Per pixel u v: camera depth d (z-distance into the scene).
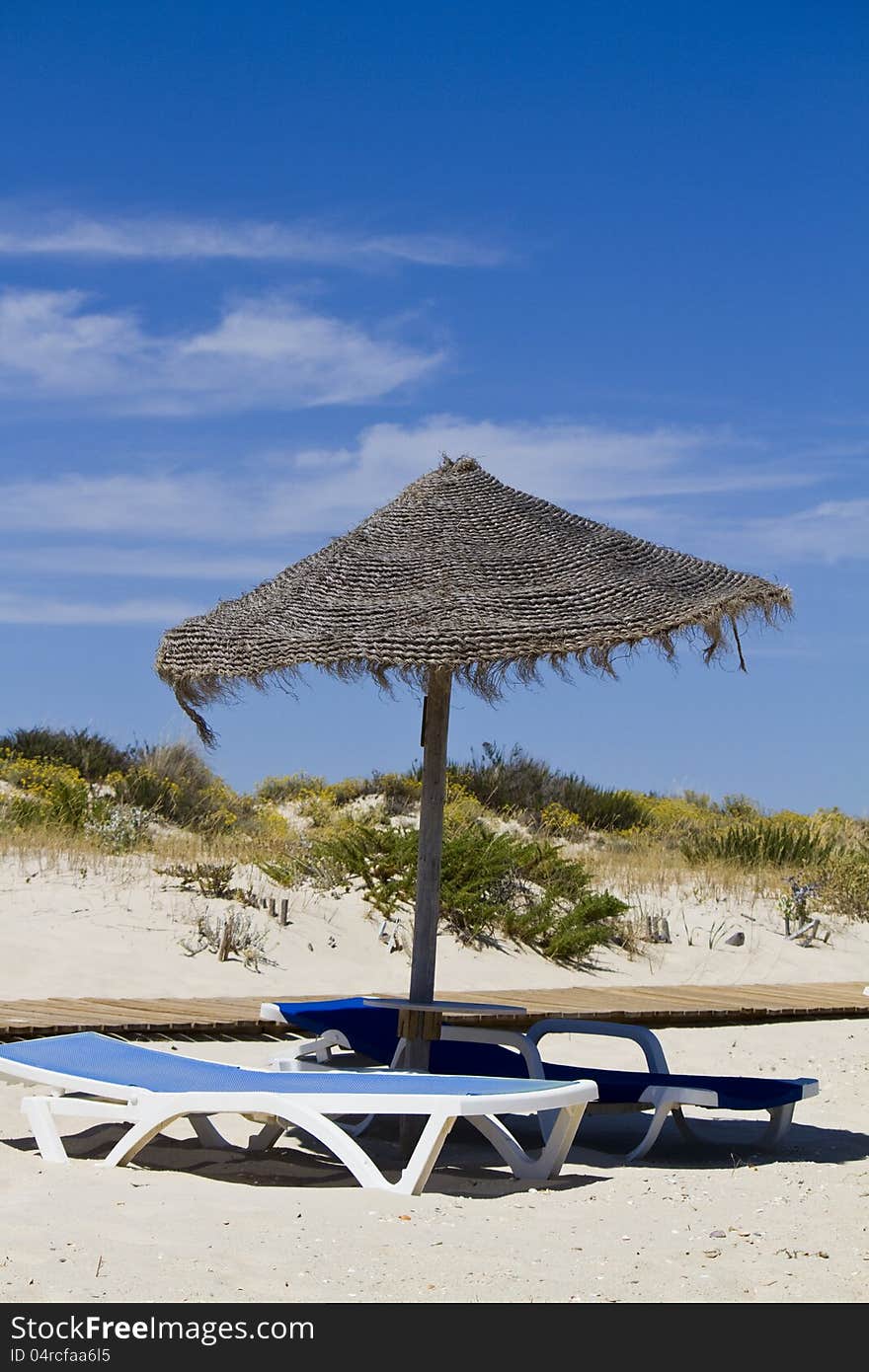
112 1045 6.62
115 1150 5.71
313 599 6.50
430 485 7.21
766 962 14.34
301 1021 7.49
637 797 24.23
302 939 12.59
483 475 7.23
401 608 6.15
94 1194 5.08
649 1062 7.10
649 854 18.86
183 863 14.28
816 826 21.34
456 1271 4.24
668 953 14.36
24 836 14.44
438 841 6.90
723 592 6.24
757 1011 10.53
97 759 19.84
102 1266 4.10
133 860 14.19
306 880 14.17
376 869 14.39
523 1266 4.32
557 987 12.73
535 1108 5.42
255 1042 8.80
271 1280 4.08
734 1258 4.50
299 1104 5.47
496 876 14.23
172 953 11.45
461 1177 6.05
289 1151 6.53
